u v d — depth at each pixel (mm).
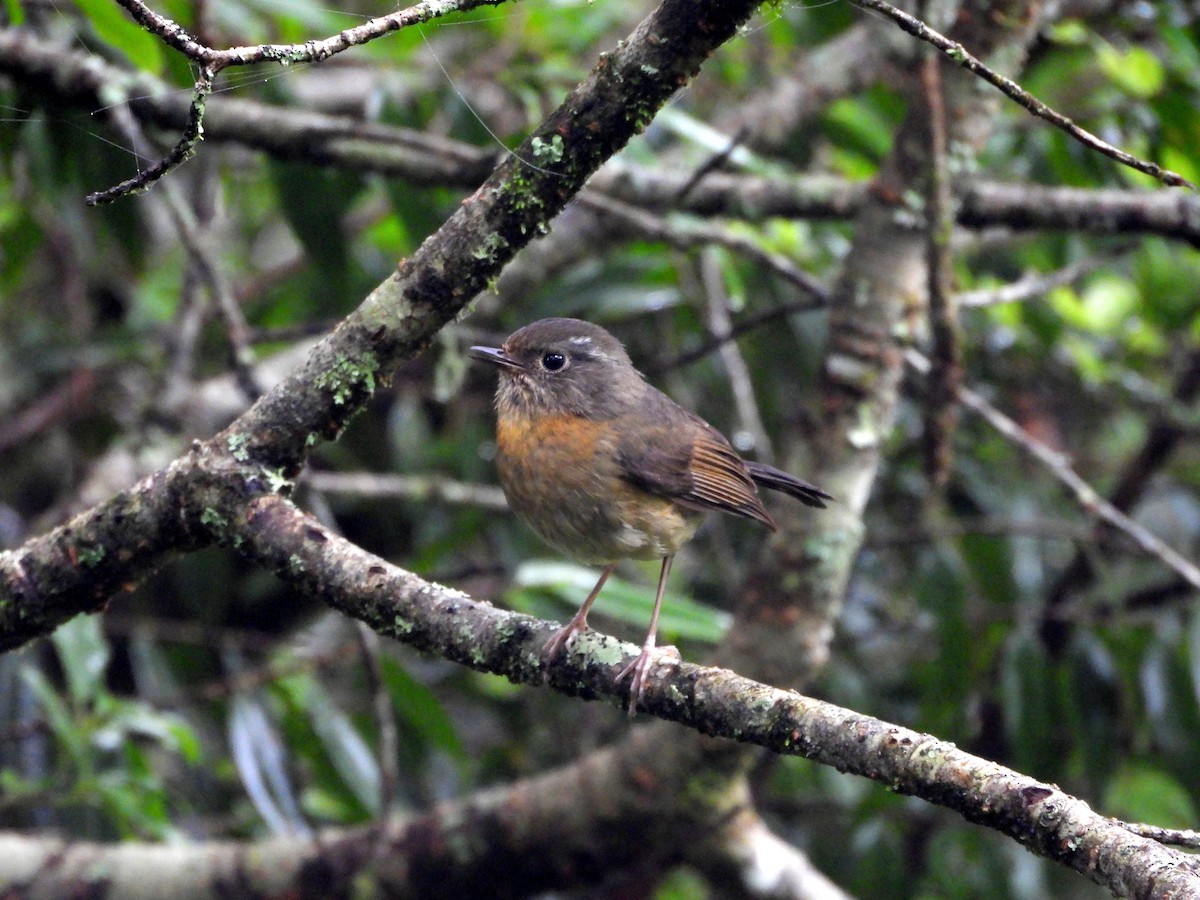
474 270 5812
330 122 10109
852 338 9219
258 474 6008
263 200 15398
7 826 11641
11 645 6375
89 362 13320
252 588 13117
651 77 5418
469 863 9398
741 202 10938
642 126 5535
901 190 9148
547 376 8484
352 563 5898
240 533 5953
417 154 10477
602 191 10953
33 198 12258
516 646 5855
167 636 11516
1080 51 11797
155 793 9523
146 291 13844
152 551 6109
